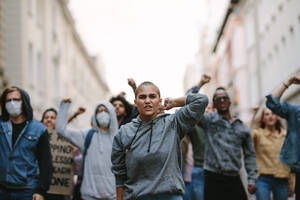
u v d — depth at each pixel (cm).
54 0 3288
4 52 2284
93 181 659
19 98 557
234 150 665
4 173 541
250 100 3547
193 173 777
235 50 3800
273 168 780
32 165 553
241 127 677
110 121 673
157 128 422
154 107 425
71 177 753
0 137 552
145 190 411
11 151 546
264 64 2981
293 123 622
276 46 2602
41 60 2881
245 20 3625
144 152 414
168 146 416
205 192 667
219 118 675
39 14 2858
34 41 2675
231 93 704
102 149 665
